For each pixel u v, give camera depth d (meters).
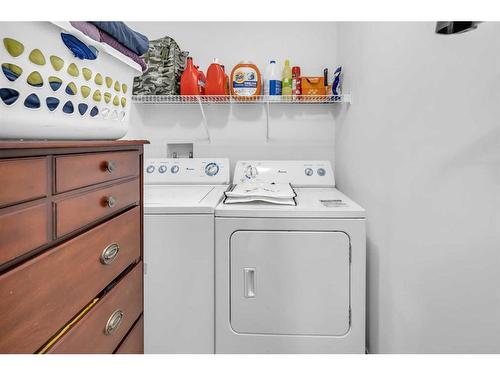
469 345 0.91
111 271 1.00
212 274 1.69
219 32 2.78
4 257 0.59
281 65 2.76
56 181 0.74
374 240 1.73
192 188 2.42
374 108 1.71
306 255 1.65
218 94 2.47
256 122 2.83
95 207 0.91
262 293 1.67
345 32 2.40
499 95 0.76
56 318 0.74
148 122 2.85
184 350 1.71
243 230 1.67
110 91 1.09
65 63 0.85
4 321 0.59
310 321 1.66
